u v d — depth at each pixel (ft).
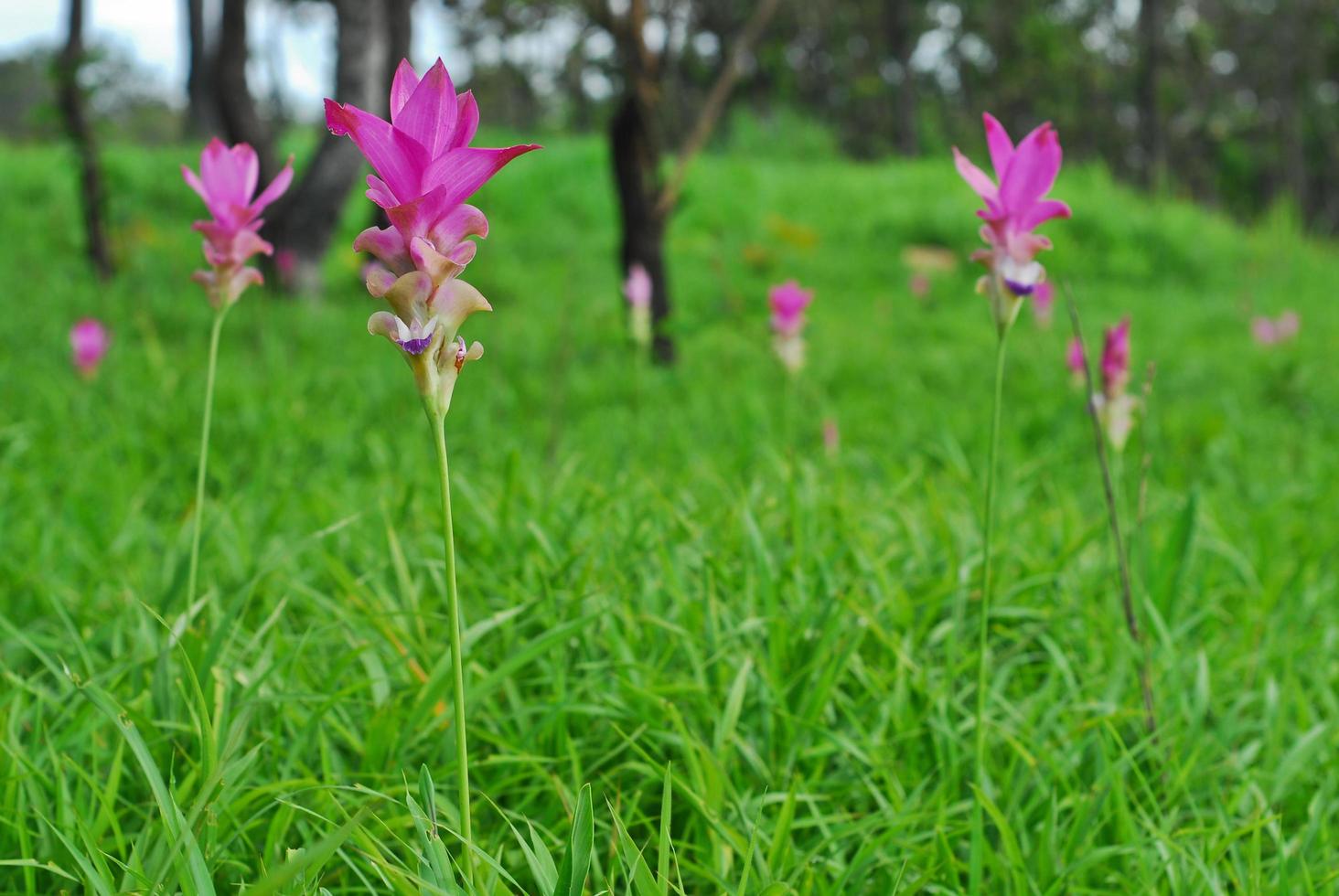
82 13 35.42
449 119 4.36
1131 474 18.49
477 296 4.53
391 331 4.46
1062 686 9.43
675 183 27.99
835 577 10.17
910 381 27.94
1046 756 7.69
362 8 37.24
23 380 21.95
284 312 32.68
